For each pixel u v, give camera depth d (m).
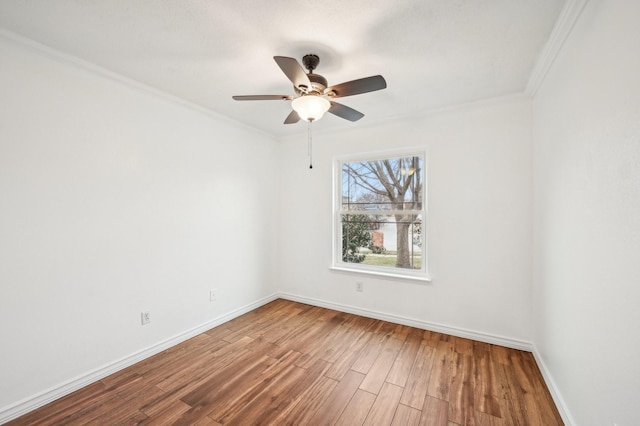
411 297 3.01
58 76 1.87
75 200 1.96
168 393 1.92
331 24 1.55
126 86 2.23
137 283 2.32
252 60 1.94
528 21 1.52
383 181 3.31
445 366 2.23
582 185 1.44
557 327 1.80
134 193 2.30
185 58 1.92
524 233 2.48
